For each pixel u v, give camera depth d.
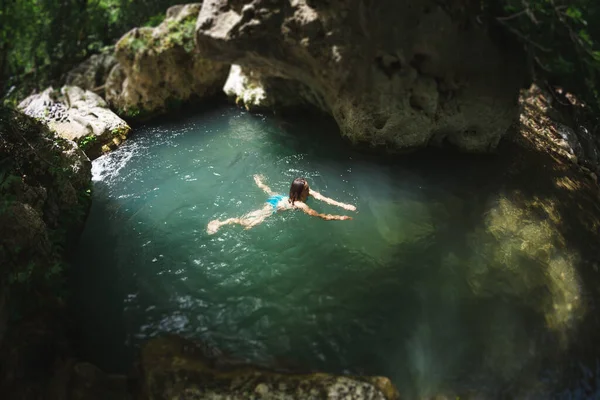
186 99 9.84
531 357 4.43
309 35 6.64
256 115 9.39
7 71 10.73
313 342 4.59
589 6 6.18
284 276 5.37
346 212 6.33
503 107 6.73
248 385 3.96
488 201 6.46
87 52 11.74
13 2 9.95
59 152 6.48
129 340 4.64
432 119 7.12
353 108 7.24
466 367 4.34
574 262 5.45
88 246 5.98
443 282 5.22
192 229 6.14
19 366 4.21
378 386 4.00
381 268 5.44
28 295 4.77
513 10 5.82
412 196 6.66
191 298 5.12
